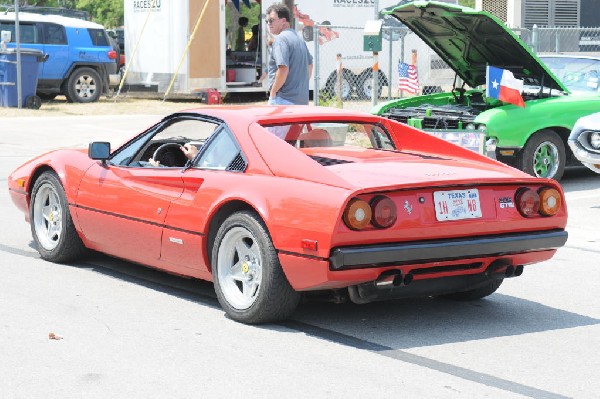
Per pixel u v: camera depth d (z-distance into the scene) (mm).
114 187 7590
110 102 27016
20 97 24000
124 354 5867
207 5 26109
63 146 17719
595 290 7914
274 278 6305
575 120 13164
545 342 6332
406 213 6113
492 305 7363
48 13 30766
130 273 8125
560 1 27422
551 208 6660
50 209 8461
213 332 6375
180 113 7492
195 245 6859
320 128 7262
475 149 12625
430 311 7121
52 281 7766
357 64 27266
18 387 5258
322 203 6027
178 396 5137
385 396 5172
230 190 6586
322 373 5555
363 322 6734
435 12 12539
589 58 14508
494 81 12680
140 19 27094
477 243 6348
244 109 7328
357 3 27109
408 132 7641
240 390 5238
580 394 5285
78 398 5094
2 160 15891
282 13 10984
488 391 5293
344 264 5930
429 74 27156
